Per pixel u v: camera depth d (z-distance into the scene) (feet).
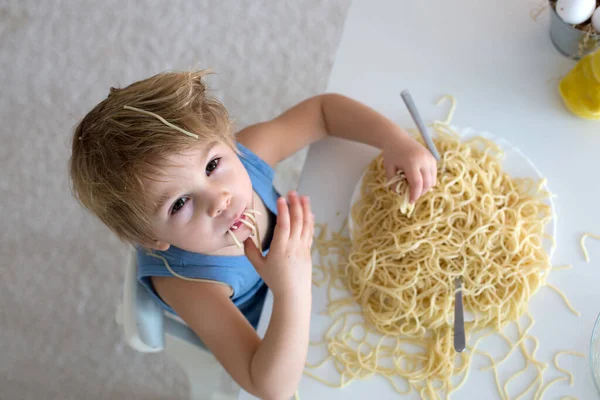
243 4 6.13
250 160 3.21
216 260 3.04
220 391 3.57
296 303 2.63
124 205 2.54
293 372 2.68
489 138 2.97
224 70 5.91
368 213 2.94
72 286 5.47
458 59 3.19
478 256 2.76
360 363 2.73
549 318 2.71
